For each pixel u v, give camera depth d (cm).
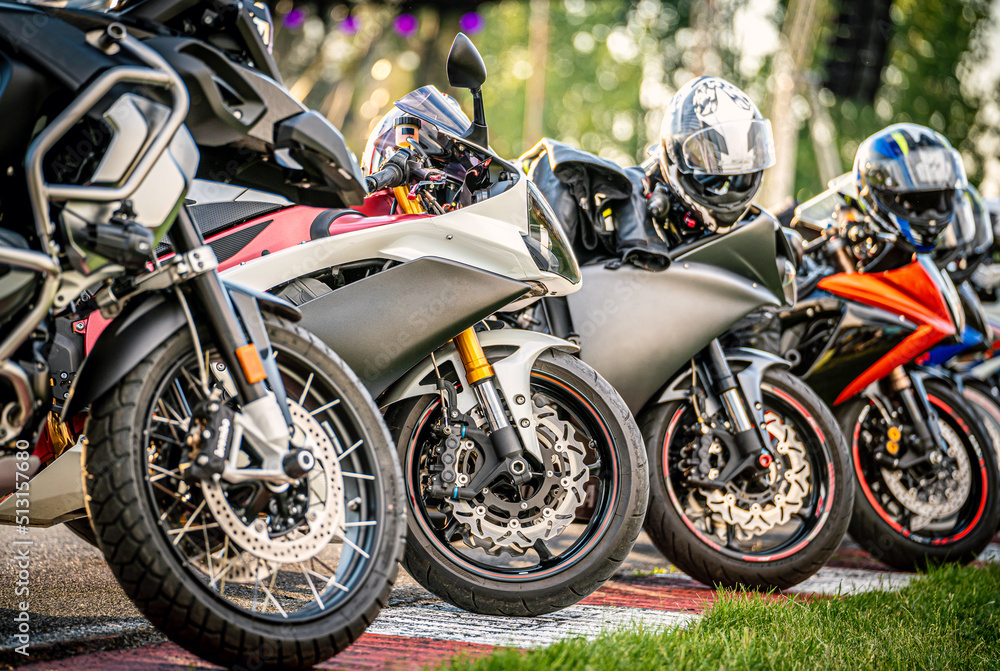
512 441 405
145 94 290
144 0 307
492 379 415
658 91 4966
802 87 2436
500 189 435
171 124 288
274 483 294
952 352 729
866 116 4491
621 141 5038
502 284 408
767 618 412
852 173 661
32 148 271
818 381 632
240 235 401
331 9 2439
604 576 423
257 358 297
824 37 2752
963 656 398
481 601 411
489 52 4934
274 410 295
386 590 314
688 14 4862
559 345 435
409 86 2805
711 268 521
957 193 705
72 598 414
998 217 879
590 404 434
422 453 423
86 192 277
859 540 640
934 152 641
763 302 518
